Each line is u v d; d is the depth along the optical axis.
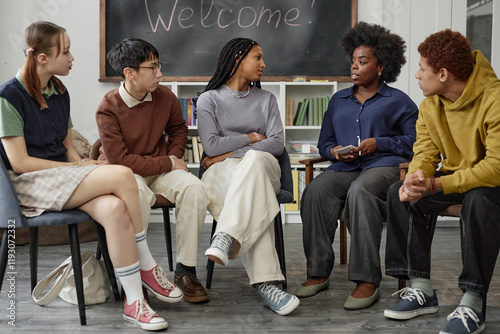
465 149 1.82
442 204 1.88
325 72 4.18
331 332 1.72
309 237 2.18
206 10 4.15
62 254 2.93
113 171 1.76
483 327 1.70
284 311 1.88
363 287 2.00
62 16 4.15
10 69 4.09
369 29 2.34
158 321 1.74
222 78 2.30
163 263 2.75
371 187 2.05
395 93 2.34
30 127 1.88
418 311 1.88
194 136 4.10
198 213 2.03
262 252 1.94
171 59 4.18
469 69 1.78
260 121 2.31
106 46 4.14
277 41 4.17
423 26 3.97
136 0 4.14
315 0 4.14
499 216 1.66
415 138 2.27
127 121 2.11
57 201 1.74
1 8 4.07
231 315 1.90
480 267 1.67
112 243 1.75
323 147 2.48
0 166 1.71
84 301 1.86
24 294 2.16
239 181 1.92
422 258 1.92
